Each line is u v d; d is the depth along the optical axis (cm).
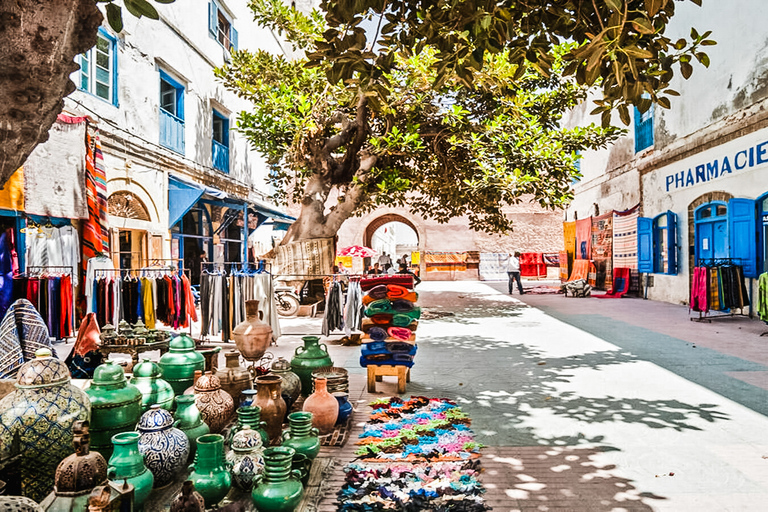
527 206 3048
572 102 1378
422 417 493
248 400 410
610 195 2041
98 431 321
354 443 432
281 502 286
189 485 258
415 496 331
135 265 1170
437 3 340
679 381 616
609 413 500
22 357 393
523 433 449
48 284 648
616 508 316
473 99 1456
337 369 520
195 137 1473
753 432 444
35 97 172
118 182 1069
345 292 1016
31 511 211
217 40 1638
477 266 3069
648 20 258
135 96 1146
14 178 645
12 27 158
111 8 227
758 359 731
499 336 977
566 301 1686
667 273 1541
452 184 1483
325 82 1341
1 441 266
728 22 1212
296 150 1319
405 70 1174
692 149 1386
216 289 828
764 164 1099
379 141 1247
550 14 349
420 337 975
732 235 1201
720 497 330
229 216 1670
